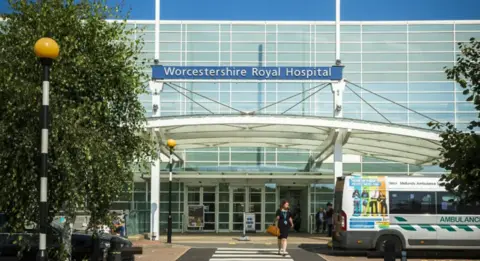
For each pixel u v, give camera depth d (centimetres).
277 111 3625
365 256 1955
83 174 1066
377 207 1895
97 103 1095
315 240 2672
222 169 3183
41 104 1008
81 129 1065
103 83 1144
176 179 3184
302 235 3055
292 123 2391
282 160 3581
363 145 2842
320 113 3616
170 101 3638
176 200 3428
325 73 2625
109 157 1098
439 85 3647
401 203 1898
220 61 3694
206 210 3312
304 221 3362
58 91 1084
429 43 3684
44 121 964
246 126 2530
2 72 1038
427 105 3638
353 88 3647
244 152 3591
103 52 1151
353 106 3628
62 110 1063
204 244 2456
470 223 1891
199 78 2617
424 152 2831
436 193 1905
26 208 1047
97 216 1164
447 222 1891
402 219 1889
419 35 3691
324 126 2397
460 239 1886
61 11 1128
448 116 3622
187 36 3706
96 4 1185
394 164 3603
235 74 2619
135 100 1211
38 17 1112
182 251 2111
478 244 1884
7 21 1132
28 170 1038
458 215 1894
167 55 3694
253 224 3139
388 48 3688
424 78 3659
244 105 3638
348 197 1902
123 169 1171
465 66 803
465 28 3681
